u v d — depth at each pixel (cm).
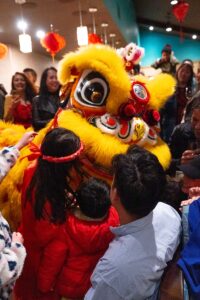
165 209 115
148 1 877
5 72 597
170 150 231
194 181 145
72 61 198
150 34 1048
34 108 292
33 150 169
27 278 155
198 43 1009
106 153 178
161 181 105
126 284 97
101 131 188
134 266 98
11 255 111
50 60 756
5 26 496
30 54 670
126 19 704
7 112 301
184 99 346
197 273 100
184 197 160
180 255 107
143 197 101
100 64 187
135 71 241
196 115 182
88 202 133
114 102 189
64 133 141
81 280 137
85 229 132
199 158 150
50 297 144
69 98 206
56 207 136
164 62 456
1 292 115
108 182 182
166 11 880
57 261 136
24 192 153
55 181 138
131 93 195
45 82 296
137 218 105
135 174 103
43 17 466
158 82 212
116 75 188
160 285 102
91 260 137
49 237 136
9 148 151
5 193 192
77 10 449
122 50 213
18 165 186
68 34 571
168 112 338
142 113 203
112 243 107
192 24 920
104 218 137
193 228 110
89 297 105
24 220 150
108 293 99
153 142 205
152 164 105
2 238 109
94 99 192
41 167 140
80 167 154
